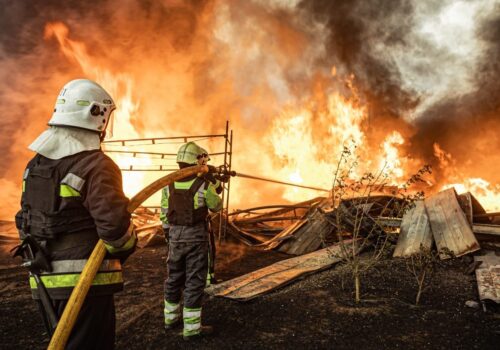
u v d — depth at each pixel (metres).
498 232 5.58
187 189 3.71
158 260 6.60
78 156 2.00
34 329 3.91
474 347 3.23
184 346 3.44
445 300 4.19
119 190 2.00
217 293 4.50
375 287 4.61
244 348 3.35
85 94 2.09
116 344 3.54
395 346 3.27
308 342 3.40
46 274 1.98
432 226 6.06
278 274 5.04
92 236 2.03
